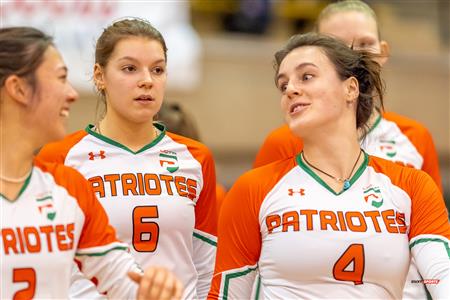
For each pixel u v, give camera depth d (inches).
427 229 313.4
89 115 829.8
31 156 276.8
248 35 1021.8
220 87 943.7
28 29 272.1
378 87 342.6
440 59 1051.9
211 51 937.5
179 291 269.7
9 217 268.8
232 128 953.5
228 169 954.1
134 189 346.6
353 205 314.0
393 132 428.8
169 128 415.5
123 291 280.2
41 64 267.9
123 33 340.8
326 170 322.3
